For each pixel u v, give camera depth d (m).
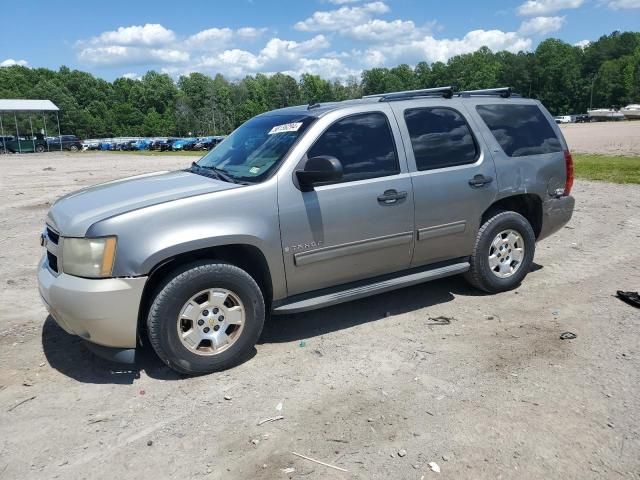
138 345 3.92
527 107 5.70
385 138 4.66
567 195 5.84
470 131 5.18
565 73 126.62
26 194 14.84
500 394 3.60
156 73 148.12
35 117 66.25
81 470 2.94
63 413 3.50
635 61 122.06
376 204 4.50
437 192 4.84
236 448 3.10
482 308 5.15
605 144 28.75
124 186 4.45
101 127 124.31
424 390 3.68
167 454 3.06
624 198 10.77
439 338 4.50
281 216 4.09
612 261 6.54
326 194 4.27
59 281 3.73
